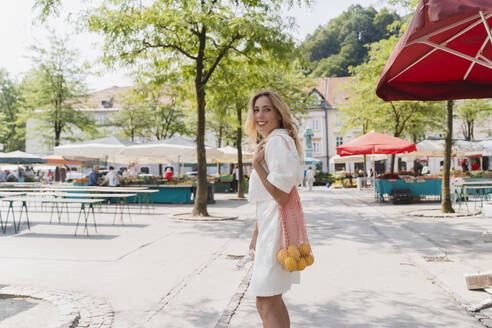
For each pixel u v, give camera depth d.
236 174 26.38
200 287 4.51
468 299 3.93
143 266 5.55
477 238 7.55
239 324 3.39
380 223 9.98
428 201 16.44
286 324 2.24
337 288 4.45
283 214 2.01
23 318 3.53
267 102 2.23
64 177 35.88
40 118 28.81
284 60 11.46
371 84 18.81
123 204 16.36
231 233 8.55
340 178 36.84
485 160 34.72
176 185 17.09
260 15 10.84
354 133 51.94
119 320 3.51
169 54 12.17
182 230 9.04
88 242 7.49
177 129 35.91
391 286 4.50
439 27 3.67
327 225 9.76
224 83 12.03
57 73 28.34
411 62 4.80
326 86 57.41
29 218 11.51
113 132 37.59
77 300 4.02
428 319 3.47
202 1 10.80
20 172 27.55
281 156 1.95
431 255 6.11
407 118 19.81
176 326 3.37
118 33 10.21
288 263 1.92
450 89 5.34
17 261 5.87
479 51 4.38
